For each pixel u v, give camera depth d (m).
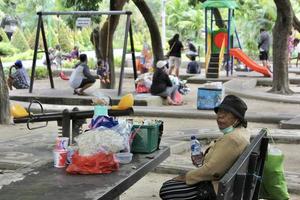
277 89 18.00
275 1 17.66
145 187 6.94
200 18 45.53
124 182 4.15
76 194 3.79
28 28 48.94
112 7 19.48
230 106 4.29
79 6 20.64
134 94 16.09
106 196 3.81
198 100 13.80
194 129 11.12
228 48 24.06
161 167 7.59
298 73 26.62
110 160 4.39
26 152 7.70
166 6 50.28
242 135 4.30
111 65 19.45
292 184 6.66
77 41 44.44
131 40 18.44
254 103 16.41
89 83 16.39
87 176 4.28
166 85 15.35
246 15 40.00
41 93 16.98
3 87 11.68
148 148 5.11
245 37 39.81
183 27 46.69
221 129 4.39
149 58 26.55
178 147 9.09
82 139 4.41
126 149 4.78
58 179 4.19
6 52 39.56
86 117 5.92
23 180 4.16
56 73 26.94
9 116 11.68
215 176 4.31
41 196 3.75
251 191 3.98
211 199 4.32
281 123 11.73
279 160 5.05
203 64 30.81
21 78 18.77
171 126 11.90
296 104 16.20
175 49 23.17
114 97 15.54
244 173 3.62
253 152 3.98
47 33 41.53
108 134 4.42
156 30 21.95
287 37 17.84
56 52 31.34
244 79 21.98
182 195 4.45
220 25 26.23
